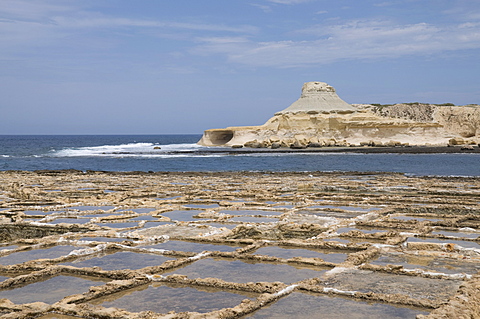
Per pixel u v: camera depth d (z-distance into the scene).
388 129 101.69
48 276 7.80
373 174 32.19
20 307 6.17
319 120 106.38
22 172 35.28
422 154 68.50
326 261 8.64
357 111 113.50
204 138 120.44
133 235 10.81
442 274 7.46
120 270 7.83
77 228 12.04
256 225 12.02
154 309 6.25
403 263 8.36
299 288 6.96
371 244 9.71
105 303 6.48
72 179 28.41
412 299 6.33
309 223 12.10
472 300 6.11
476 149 78.88
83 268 7.95
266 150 86.94
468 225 11.93
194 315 5.78
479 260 8.44
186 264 8.45
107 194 19.00
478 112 129.62
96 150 92.81
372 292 6.62
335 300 6.50
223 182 26.00
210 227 11.88
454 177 28.39
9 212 14.66
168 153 77.31
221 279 7.50
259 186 22.98
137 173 34.72
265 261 8.65
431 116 147.00
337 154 71.00
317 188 21.80
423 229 11.33
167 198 18.81
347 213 14.38
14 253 9.48
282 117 110.75
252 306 6.11
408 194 19.75
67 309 6.06
